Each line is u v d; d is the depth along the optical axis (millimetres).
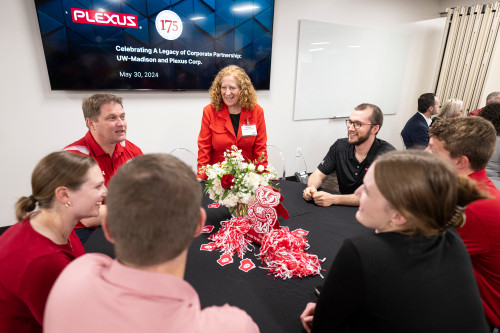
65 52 2258
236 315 462
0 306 688
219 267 1033
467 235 904
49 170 735
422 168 509
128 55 2488
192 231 442
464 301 534
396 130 4898
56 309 407
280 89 3545
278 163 3088
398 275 515
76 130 2531
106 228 463
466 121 988
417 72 4680
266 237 1091
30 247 686
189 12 2645
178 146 3059
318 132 4082
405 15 4191
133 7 2395
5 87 2197
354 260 541
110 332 380
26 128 2346
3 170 2357
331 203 1574
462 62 4230
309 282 959
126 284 404
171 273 456
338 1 3562
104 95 1491
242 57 3047
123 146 1720
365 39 3934
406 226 552
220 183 1237
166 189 404
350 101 4160
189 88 2865
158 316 384
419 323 512
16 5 2076
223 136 2037
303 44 3477
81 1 2203
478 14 3949
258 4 2961
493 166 2193
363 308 551
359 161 1936
